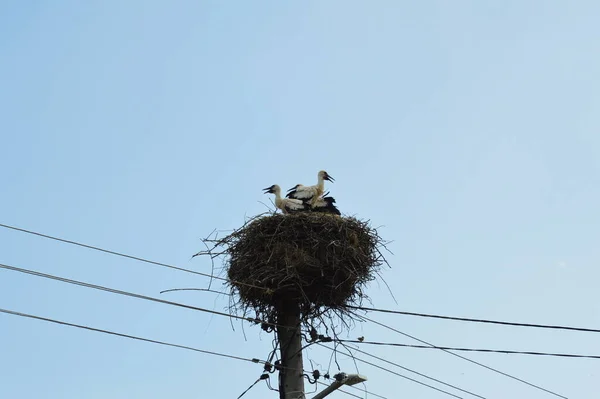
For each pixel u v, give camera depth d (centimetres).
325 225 1589
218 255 1589
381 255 1656
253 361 1471
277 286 1516
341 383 1457
